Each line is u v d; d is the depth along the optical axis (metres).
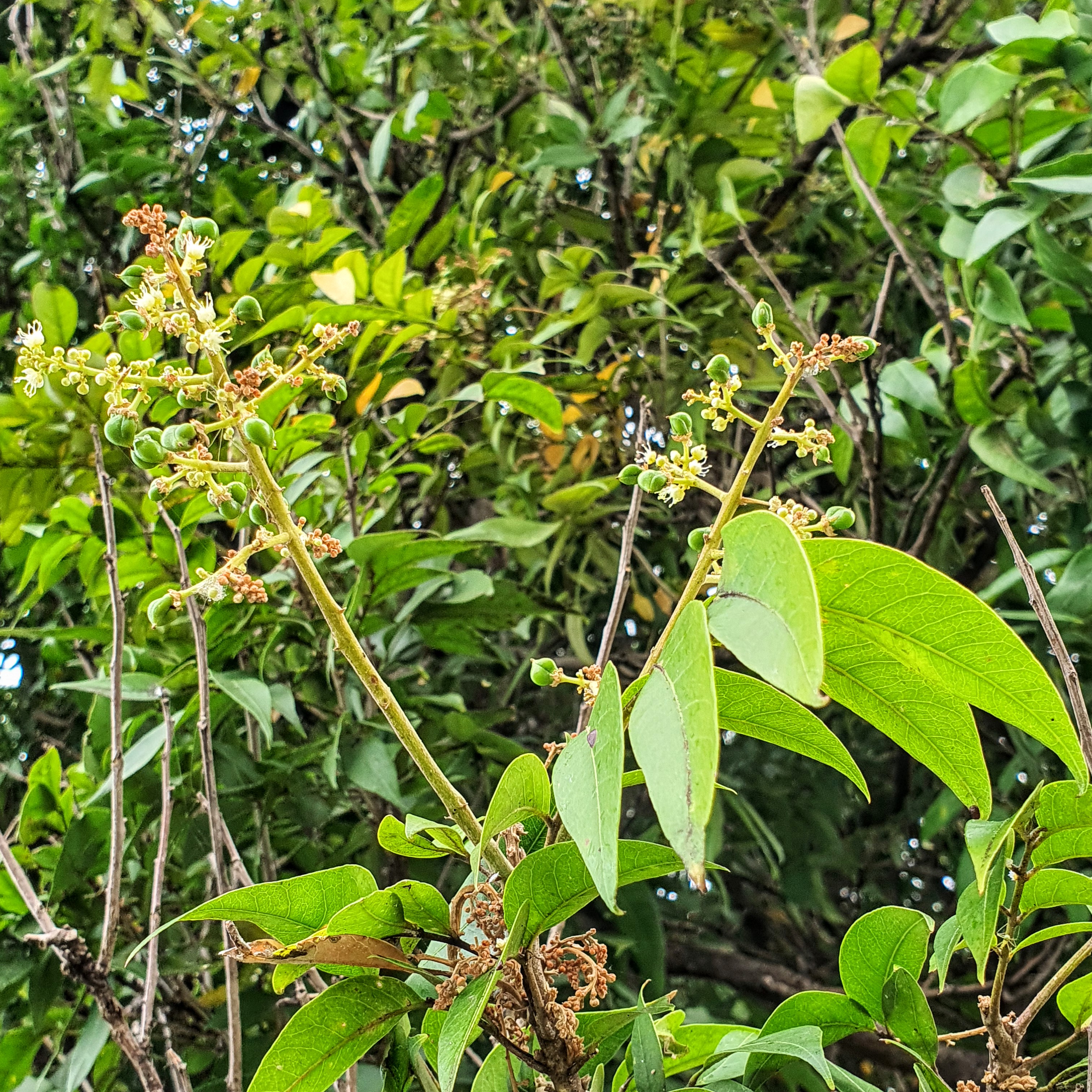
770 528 0.80
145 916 2.42
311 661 2.46
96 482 2.37
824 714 3.59
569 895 0.99
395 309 2.44
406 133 3.20
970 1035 1.22
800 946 4.04
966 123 2.35
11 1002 2.37
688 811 0.71
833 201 3.42
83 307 3.58
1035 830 1.15
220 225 3.59
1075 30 2.21
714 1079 1.24
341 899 1.07
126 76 3.76
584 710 1.09
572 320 2.86
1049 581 2.65
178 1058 1.47
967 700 0.96
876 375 2.60
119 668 1.66
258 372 1.08
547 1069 1.04
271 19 3.74
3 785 3.26
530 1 3.90
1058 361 2.62
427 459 3.15
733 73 3.38
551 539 3.18
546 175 3.63
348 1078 1.44
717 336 3.16
